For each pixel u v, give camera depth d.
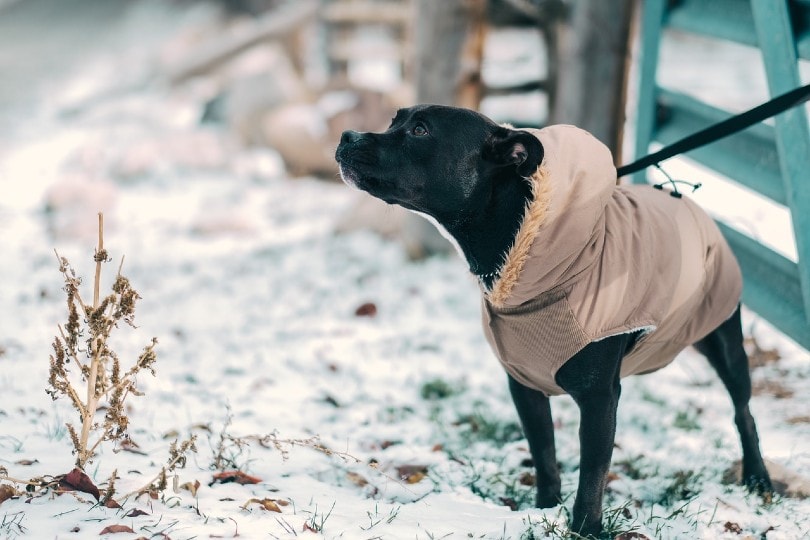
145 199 11.39
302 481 3.79
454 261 8.03
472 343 6.10
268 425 4.52
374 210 9.16
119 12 29.02
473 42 7.82
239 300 7.18
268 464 3.97
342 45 14.84
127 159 12.62
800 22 4.53
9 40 26.81
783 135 4.53
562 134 3.39
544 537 3.34
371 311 6.70
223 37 18.19
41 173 12.94
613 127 7.20
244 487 3.65
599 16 7.01
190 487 3.50
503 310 3.42
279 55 16.45
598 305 3.29
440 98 7.91
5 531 3.03
